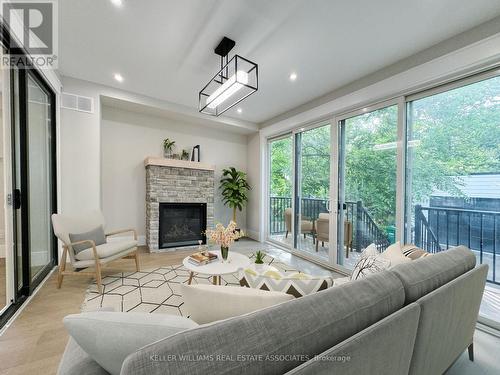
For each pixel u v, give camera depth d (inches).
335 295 30.4
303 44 90.0
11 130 82.6
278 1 70.0
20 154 87.4
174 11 74.9
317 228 146.3
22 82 87.7
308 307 27.3
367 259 64.0
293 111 161.2
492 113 79.5
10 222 81.0
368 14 74.1
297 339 24.2
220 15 76.2
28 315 77.0
